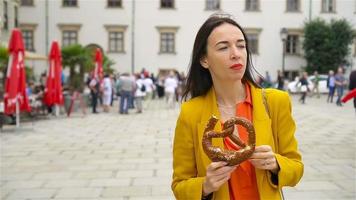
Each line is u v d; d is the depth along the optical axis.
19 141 10.18
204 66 1.96
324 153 8.34
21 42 11.66
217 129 1.85
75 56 21.81
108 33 34.97
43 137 10.82
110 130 12.16
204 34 1.90
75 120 14.91
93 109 17.86
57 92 14.86
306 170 6.82
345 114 16.88
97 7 34.81
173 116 16.44
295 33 35.66
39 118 15.44
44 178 6.48
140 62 35.31
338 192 5.57
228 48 1.83
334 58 34.22
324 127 12.66
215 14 1.99
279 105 1.94
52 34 34.59
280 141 1.94
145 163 7.52
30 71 22.38
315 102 24.16
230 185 1.84
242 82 2.01
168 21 35.19
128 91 17.41
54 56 14.73
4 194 5.62
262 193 1.80
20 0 34.00
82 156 8.24
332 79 23.81
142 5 35.03
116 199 5.36
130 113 17.81
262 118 1.88
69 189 5.84
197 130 1.92
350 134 11.12
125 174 6.69
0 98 14.55
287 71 35.91
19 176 6.62
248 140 1.70
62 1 34.56
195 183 1.80
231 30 1.84
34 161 7.79
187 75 2.06
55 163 7.60
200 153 1.87
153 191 5.70
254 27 35.50
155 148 9.09
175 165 1.98
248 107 1.94
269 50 35.72
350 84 9.16
